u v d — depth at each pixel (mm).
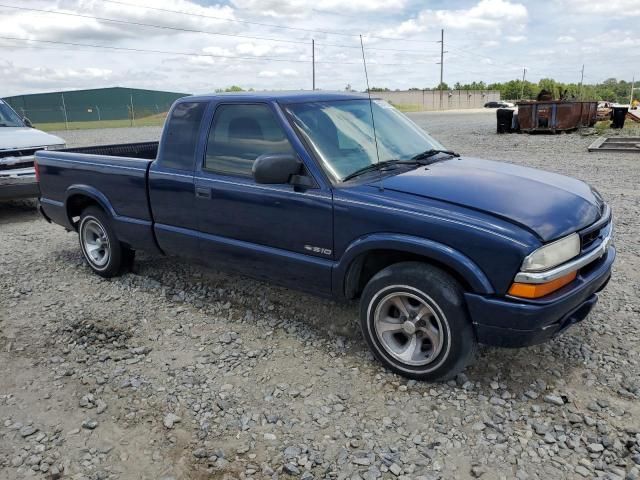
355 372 3512
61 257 6176
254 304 4617
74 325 4332
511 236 2906
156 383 3461
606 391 3232
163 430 3004
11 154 7988
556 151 15133
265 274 3992
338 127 3912
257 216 3875
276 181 3502
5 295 5008
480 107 91188
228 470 2684
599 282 3354
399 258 3535
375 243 3277
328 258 3580
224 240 4156
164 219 4586
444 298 3094
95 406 3248
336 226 3465
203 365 3668
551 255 2936
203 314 4473
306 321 4270
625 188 9250
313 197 3539
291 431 2953
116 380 3510
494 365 3533
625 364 3521
